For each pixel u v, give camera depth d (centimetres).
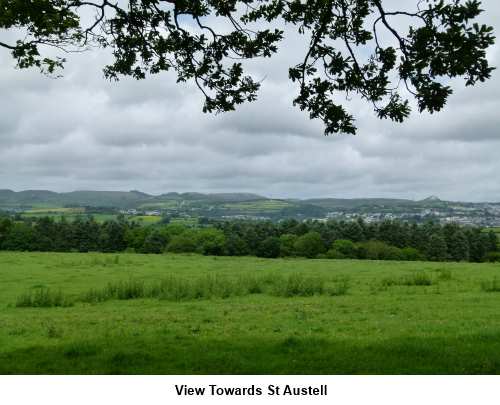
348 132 1162
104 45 1322
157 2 1191
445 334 1505
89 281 3716
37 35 1268
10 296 2981
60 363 1179
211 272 4428
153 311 2311
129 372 1106
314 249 9794
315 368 1109
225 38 1221
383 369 1086
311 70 1152
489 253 10675
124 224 11481
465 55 937
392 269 4738
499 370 1063
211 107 1302
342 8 1105
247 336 1529
